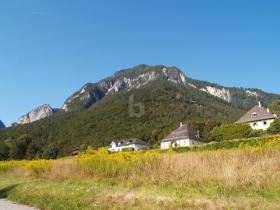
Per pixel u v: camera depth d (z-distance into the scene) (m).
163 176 15.20
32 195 15.70
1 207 13.93
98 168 19.11
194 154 17.19
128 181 16.12
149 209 10.80
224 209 9.99
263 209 9.66
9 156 97.50
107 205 11.79
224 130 77.75
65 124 158.75
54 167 22.39
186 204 10.77
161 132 131.00
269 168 13.40
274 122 70.81
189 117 149.88
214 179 13.54
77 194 14.03
